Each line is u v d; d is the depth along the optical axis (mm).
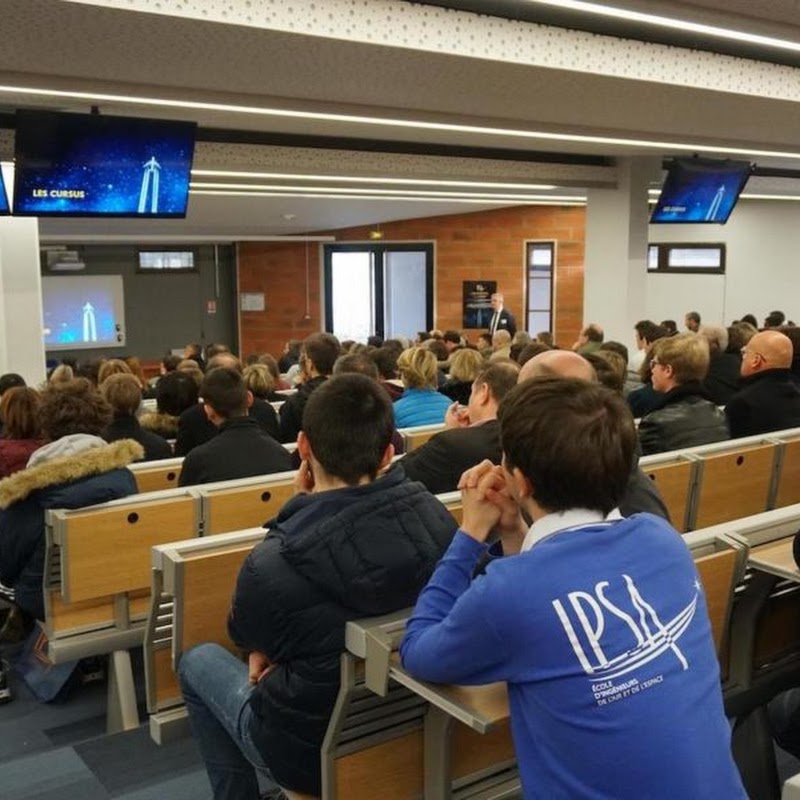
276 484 2756
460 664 1184
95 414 3131
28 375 7434
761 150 7676
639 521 1251
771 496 3316
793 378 3979
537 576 1151
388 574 1509
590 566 1164
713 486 3086
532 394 1238
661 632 1155
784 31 3750
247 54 3844
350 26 3406
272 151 6613
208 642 2047
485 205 12328
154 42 3613
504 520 1376
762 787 2096
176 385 4574
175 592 2020
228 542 2111
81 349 14664
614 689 1111
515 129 6086
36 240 7375
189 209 11211
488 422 2545
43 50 3752
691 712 1132
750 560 1886
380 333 14203
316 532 1512
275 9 3264
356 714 1558
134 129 4895
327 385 1623
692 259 13133
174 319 15398
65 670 3074
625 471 1221
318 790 1619
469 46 3672
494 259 13305
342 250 14359
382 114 5430
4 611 3861
